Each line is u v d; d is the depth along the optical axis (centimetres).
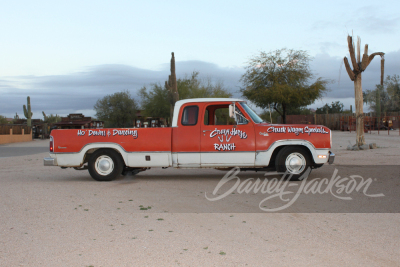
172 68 1950
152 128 924
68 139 945
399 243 456
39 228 536
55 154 947
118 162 950
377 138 2397
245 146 898
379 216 580
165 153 916
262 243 462
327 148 888
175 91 1958
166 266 395
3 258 421
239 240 475
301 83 3027
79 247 455
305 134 891
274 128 898
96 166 955
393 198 704
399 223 541
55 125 4544
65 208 659
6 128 3506
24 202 711
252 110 947
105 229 529
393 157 1323
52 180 997
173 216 598
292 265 394
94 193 798
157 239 482
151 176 1045
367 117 3597
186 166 916
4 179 1025
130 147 927
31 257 423
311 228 523
